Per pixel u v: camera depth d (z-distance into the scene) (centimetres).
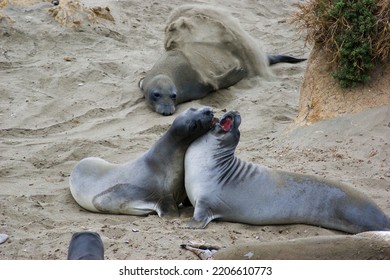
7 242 2517
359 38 3506
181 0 7038
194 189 2772
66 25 5662
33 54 5266
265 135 3919
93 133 4031
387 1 3466
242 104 4456
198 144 2831
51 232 2581
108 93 4656
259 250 2092
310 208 2697
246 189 2733
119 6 6506
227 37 5059
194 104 4650
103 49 5472
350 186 2791
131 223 2716
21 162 3462
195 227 2647
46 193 3064
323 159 3306
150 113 4425
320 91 3694
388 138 3369
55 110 4366
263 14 7012
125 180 2873
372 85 3584
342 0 3528
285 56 5406
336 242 2020
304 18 3722
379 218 2633
